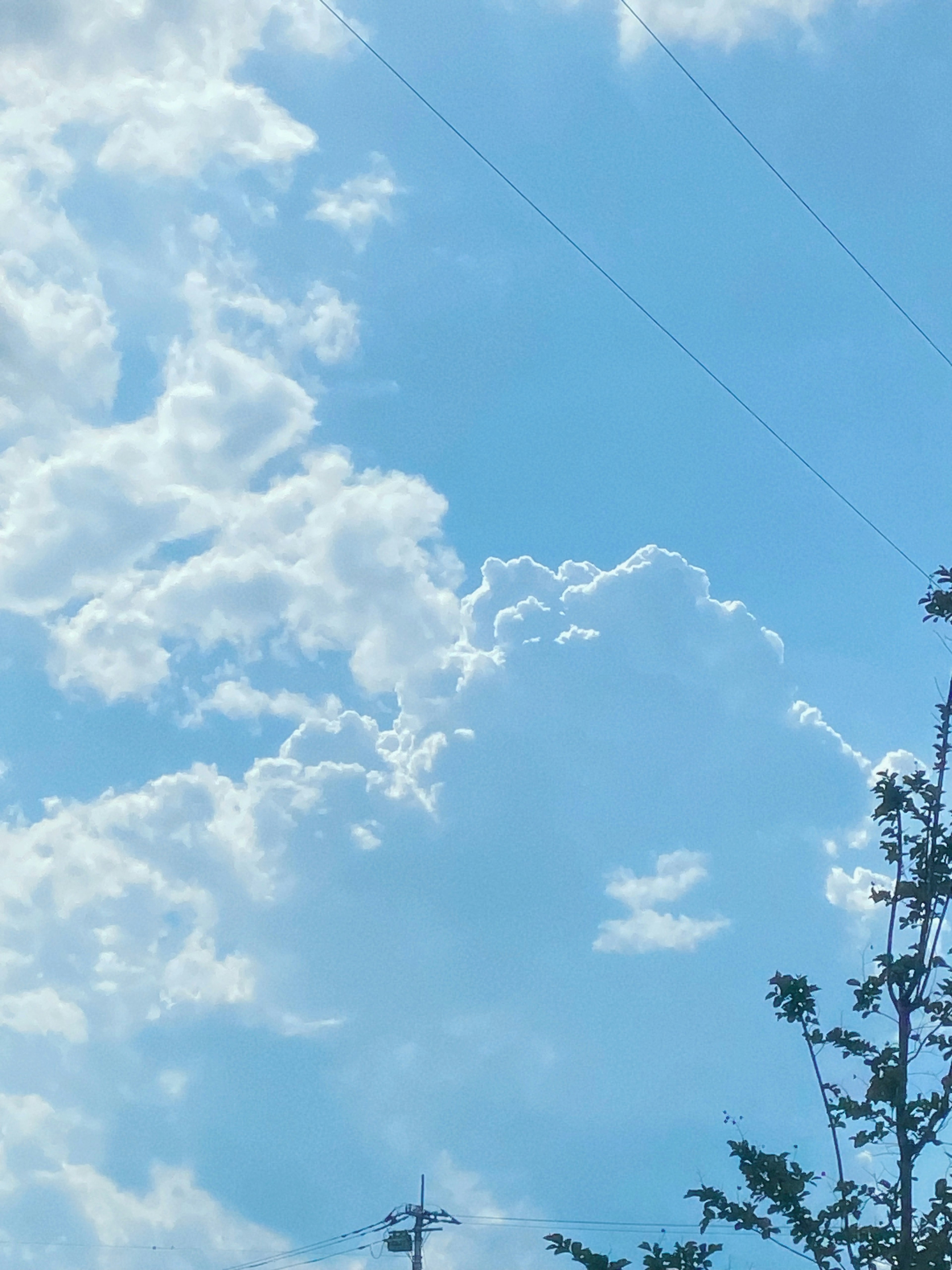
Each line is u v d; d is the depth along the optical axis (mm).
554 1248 14906
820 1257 14508
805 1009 15273
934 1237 13844
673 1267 14664
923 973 14945
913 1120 14523
